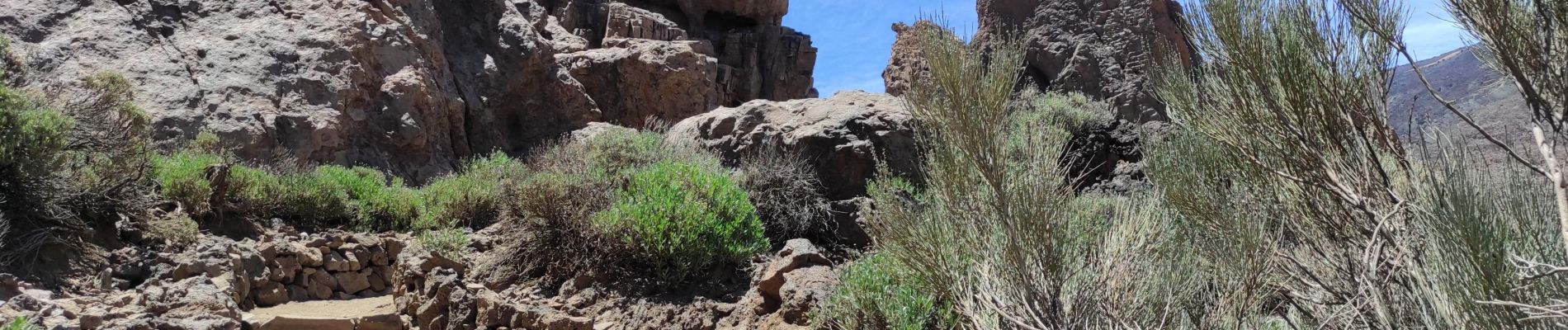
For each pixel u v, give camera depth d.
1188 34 3.63
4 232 5.26
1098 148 8.33
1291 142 3.35
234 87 14.12
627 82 21.81
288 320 5.53
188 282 5.68
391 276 7.47
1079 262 3.65
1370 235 3.35
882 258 5.13
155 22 15.29
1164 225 3.78
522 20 20.95
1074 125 8.52
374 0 17.36
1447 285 2.56
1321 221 3.47
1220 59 3.50
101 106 8.18
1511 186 2.66
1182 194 3.71
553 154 9.85
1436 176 2.90
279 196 8.13
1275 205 3.54
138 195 6.80
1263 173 3.55
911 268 4.19
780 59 31.92
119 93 10.72
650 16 27.97
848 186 7.97
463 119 18.00
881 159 7.95
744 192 7.06
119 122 8.03
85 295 5.34
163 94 13.52
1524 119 2.80
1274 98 3.31
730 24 32.88
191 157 9.71
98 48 14.16
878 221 4.63
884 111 8.40
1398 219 3.22
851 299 5.00
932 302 4.65
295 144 13.91
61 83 12.16
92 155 6.95
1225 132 3.62
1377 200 3.26
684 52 22.69
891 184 5.93
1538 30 2.82
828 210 7.54
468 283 6.45
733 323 5.72
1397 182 3.28
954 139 3.42
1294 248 3.62
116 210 6.50
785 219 7.45
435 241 7.52
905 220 4.04
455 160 17.14
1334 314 3.13
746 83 30.38
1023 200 3.41
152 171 7.67
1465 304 2.42
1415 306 2.92
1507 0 2.75
